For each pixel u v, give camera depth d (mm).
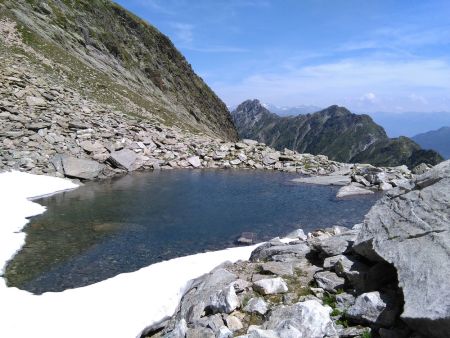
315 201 29828
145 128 46250
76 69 65750
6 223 21766
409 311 8359
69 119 40344
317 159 45562
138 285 14602
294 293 12227
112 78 80875
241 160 44062
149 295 13758
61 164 32875
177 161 42094
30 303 13172
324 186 35094
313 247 15055
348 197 31141
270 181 36719
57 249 19141
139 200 28656
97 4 102875
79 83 60625
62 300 13391
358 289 11422
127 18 113188
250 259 17078
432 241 9805
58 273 16578
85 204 26891
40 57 59969
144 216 25062
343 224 24484
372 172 38531
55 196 28359
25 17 71188
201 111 124500
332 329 9492
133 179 35406
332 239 14570
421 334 8398
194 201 29047
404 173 38406
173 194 30797
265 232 22906
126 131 43688
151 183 34188
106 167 36281
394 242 10641
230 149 46969
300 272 13734
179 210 26625
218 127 129000
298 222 24797
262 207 27938
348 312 10156
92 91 60969
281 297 12125
